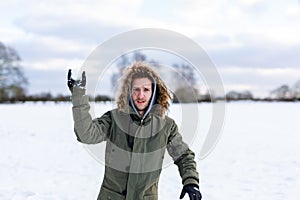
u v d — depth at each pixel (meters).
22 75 44.56
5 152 9.70
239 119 20.41
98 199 2.42
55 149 10.23
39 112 26.44
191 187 2.43
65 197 5.37
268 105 36.84
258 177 6.78
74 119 2.26
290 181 6.44
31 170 7.34
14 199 5.23
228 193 5.66
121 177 2.36
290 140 12.10
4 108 31.89
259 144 11.18
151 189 2.42
